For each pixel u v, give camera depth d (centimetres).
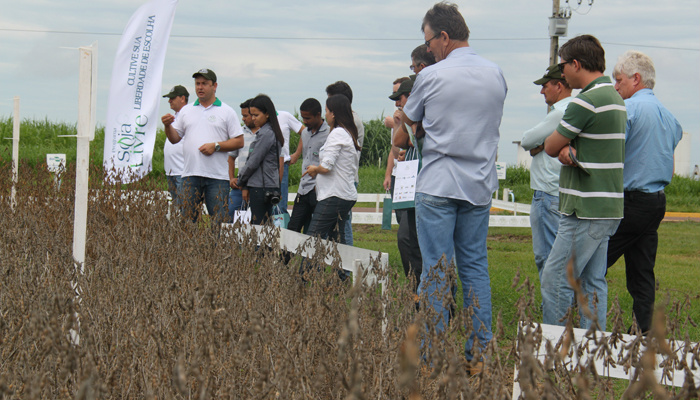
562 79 606
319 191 690
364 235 1343
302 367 262
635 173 515
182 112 845
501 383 220
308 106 773
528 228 1625
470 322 279
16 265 392
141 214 662
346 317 317
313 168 684
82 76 377
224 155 833
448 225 446
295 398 254
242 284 385
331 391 265
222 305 297
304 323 287
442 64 448
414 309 354
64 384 227
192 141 821
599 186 437
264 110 750
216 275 390
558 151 446
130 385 256
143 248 491
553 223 575
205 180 828
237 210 807
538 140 566
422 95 452
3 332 303
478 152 442
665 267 967
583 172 440
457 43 457
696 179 3262
